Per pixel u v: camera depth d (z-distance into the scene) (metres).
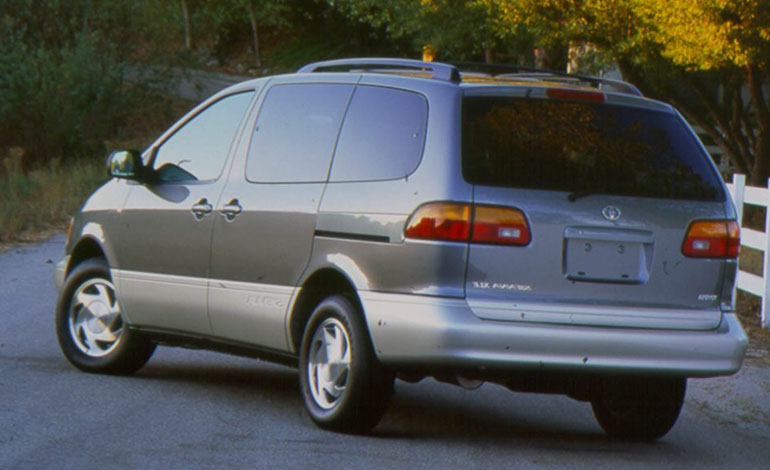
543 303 11.34
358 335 11.70
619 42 41.06
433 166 11.38
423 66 12.06
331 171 12.34
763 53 35.53
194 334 13.81
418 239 11.27
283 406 13.46
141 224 14.30
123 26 60.91
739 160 46.28
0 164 54.78
